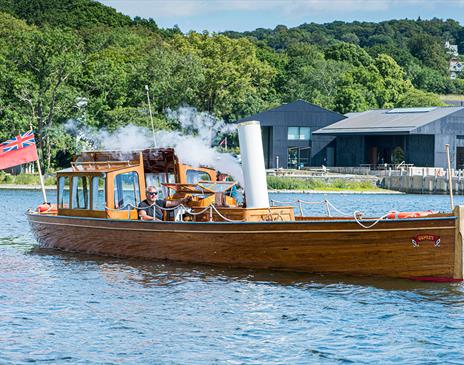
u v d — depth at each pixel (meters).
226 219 23.38
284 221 22.30
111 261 25.62
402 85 154.62
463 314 18.59
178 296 20.55
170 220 25.17
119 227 25.38
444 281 21.05
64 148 88.56
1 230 37.44
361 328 17.58
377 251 21.38
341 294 20.53
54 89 88.50
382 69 156.25
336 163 101.94
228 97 112.44
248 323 17.98
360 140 97.25
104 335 17.08
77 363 15.35
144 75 100.56
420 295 20.30
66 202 27.75
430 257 20.88
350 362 15.38
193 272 23.48
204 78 106.19
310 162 103.06
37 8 181.50
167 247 24.34
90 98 94.50
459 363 15.32
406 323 17.92
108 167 26.97
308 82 149.75
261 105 121.69
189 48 119.94
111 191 25.89
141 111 93.19
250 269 23.12
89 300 20.16
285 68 162.50
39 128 88.00
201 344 16.48
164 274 23.27
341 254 21.81
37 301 20.05
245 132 23.36
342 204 62.03
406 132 86.69
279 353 15.93
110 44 148.75
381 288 21.11
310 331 17.38
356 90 133.88
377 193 81.94
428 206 60.59
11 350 16.03
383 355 15.77
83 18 181.50
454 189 80.06
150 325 17.83
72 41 92.25
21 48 89.56
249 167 23.42
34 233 30.02
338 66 158.50
